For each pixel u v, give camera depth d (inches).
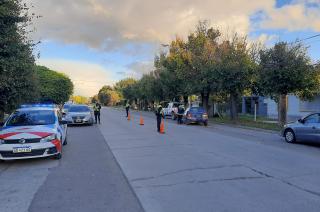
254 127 933.8
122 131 777.6
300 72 833.5
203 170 336.2
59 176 318.7
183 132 762.2
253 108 1732.3
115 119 1296.8
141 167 354.3
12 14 440.5
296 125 570.6
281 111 925.8
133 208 222.8
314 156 426.6
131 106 3863.2
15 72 497.7
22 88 583.5
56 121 447.2
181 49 1491.1
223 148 494.6
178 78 1536.7
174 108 1366.9
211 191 260.5
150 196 249.1
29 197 250.5
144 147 506.3
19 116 452.4
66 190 268.4
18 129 396.2
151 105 2871.6
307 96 981.8
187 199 240.7
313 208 219.0
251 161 385.1
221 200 237.5
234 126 1031.6
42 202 237.8
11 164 381.4
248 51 1157.1
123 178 306.8
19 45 465.1
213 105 1585.9
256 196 246.4
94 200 241.0
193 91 1368.1
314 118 548.4
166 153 446.3
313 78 870.4
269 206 223.5
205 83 1238.9
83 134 716.0
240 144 544.7
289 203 229.6
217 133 750.5
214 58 1270.9
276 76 846.5
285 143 574.6
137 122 1112.8
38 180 304.3
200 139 615.2
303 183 283.7
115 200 240.5
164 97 2146.9
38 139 379.9
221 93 1318.9
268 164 367.2
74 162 388.5
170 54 1612.9
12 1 438.9
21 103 624.1
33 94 769.6
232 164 366.6
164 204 230.1
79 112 970.7
